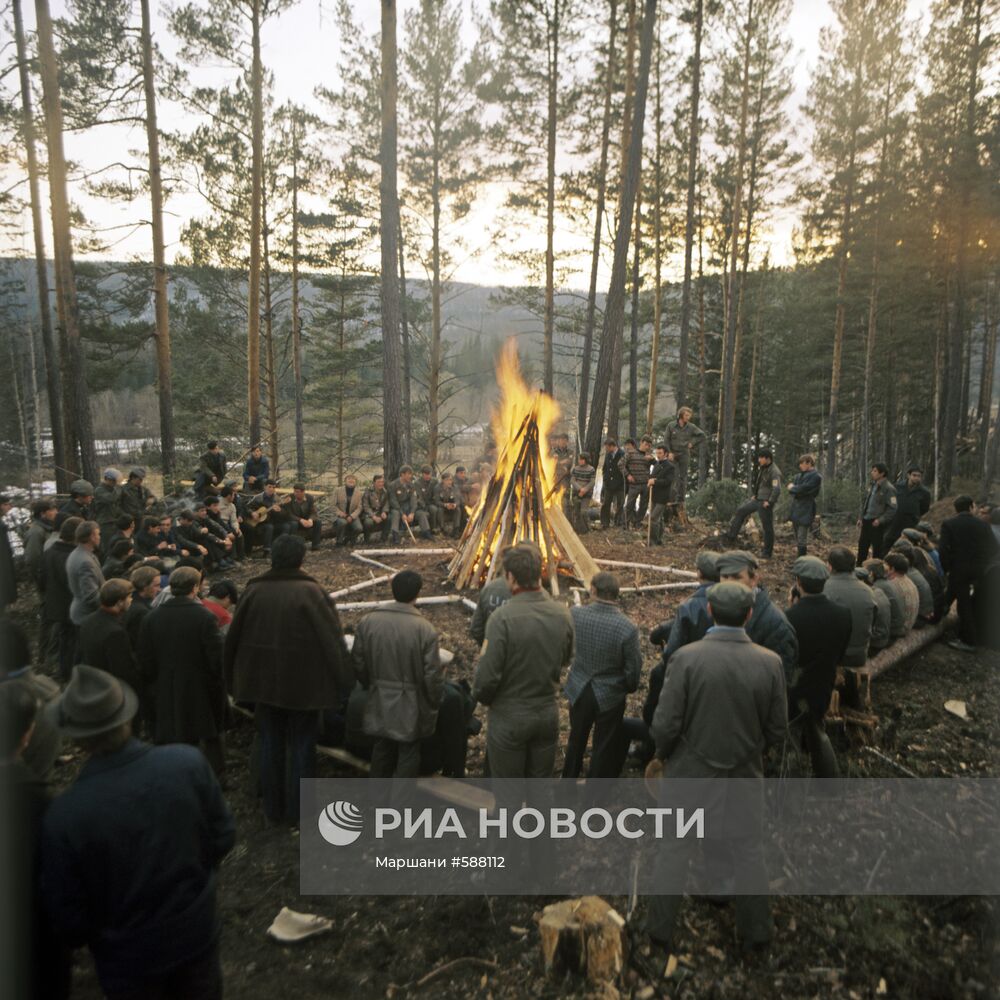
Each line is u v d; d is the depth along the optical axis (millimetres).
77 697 2383
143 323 19391
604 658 4168
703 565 4535
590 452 13633
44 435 23703
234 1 15695
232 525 10539
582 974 3158
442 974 3221
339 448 29781
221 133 19062
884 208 19828
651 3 12359
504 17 19922
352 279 26844
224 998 3084
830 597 5172
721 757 3299
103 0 14258
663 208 24906
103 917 2361
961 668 6371
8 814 2152
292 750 4289
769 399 35219
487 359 26594
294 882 3830
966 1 10773
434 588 8672
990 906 3131
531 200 22578
